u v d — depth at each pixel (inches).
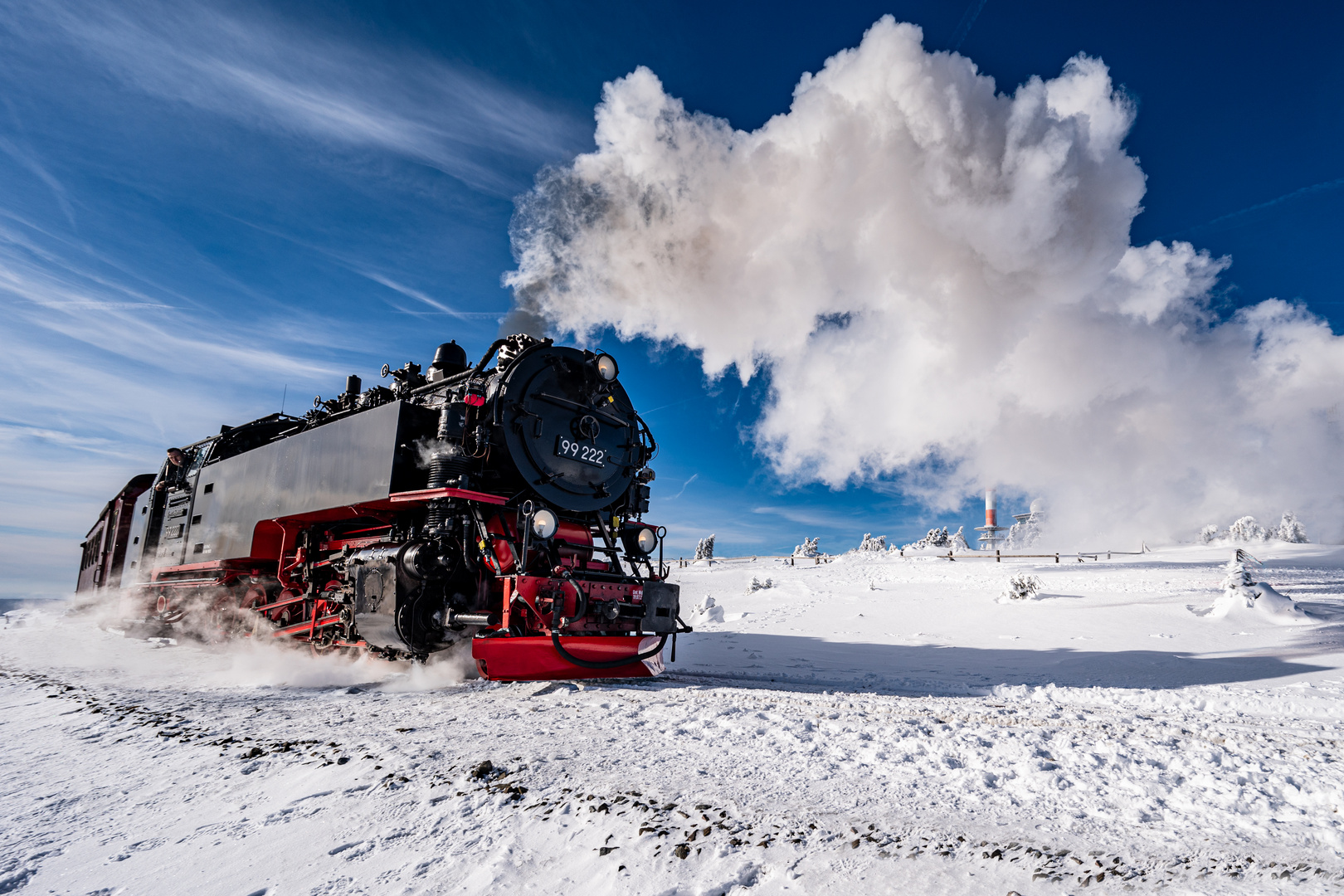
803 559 2176.4
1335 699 230.4
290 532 367.9
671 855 94.3
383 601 279.0
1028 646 443.5
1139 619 577.0
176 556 469.7
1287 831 104.7
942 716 199.9
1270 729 188.7
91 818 123.4
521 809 115.6
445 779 132.7
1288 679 284.5
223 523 415.8
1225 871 87.4
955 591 951.6
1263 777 132.4
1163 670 322.3
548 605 264.7
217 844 108.4
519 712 206.5
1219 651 387.2
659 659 305.0
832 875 87.1
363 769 141.6
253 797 130.4
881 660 381.1
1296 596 719.7
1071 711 217.9
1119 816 112.1
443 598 284.8
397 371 376.8
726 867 90.5
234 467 420.2
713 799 118.8
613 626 293.4
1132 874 86.4
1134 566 1204.5
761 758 147.9
